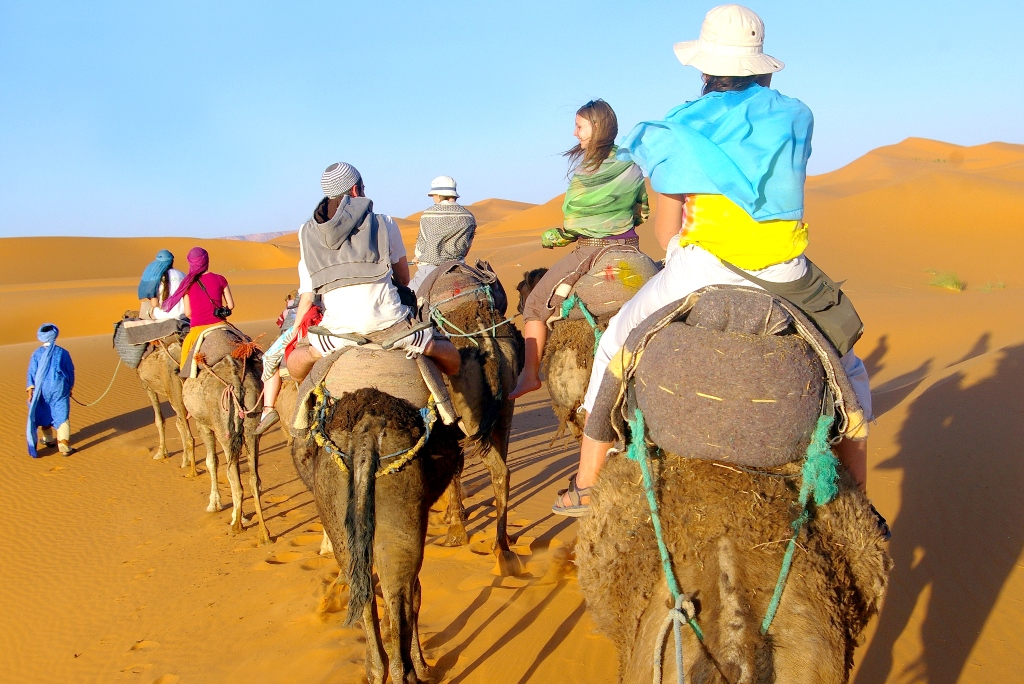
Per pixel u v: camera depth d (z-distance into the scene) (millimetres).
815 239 46438
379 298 5309
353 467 4766
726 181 3391
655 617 3127
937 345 18047
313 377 5312
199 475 12711
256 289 49375
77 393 18375
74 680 6973
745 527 3092
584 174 6535
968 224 46500
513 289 32938
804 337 3375
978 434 8578
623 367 3545
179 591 8477
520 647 6410
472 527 9289
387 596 4852
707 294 3430
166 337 12000
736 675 2809
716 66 3654
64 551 9969
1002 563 6641
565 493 4090
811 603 3018
